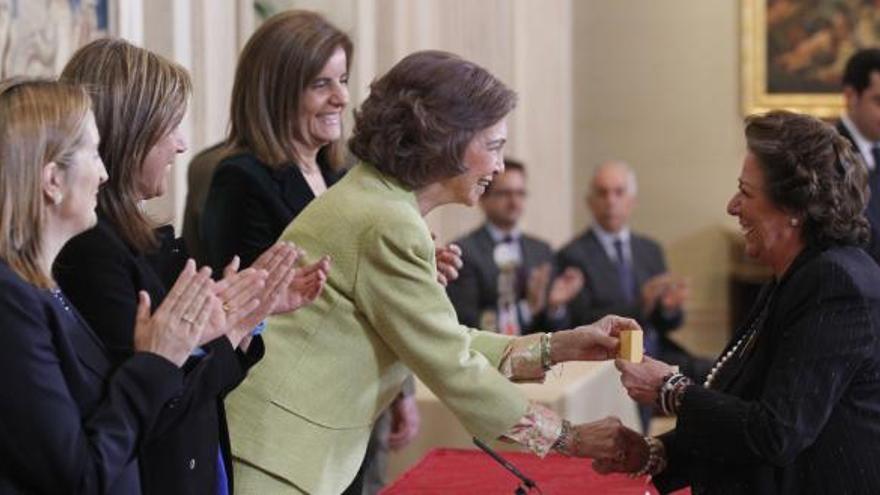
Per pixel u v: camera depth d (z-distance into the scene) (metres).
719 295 14.56
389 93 3.93
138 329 3.35
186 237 5.78
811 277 3.81
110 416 3.21
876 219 7.47
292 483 3.88
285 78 4.95
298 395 3.90
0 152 3.16
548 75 13.55
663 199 14.70
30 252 3.20
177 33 7.79
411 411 6.73
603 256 10.93
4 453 3.07
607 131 14.74
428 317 3.86
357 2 10.78
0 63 6.15
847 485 3.81
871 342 3.78
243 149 5.02
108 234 3.58
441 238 12.38
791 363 3.78
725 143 14.59
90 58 3.68
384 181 3.96
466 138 3.90
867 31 14.37
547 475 4.73
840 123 7.91
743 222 4.00
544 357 4.23
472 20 12.95
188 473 3.51
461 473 4.77
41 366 3.11
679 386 3.97
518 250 9.81
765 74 14.49
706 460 4.01
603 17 14.73
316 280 3.78
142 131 3.65
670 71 14.65
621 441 4.08
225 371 3.53
